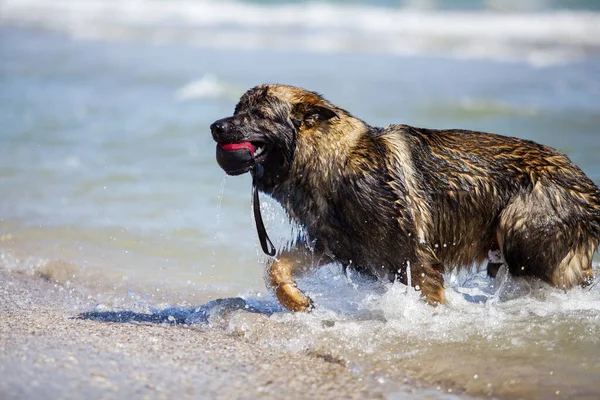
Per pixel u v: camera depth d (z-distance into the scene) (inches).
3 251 509.0
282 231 461.7
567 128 860.6
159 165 730.8
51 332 346.0
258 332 361.4
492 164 390.3
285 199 380.5
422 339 350.9
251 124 360.8
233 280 462.0
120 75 1216.8
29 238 535.8
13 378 280.7
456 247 400.2
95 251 511.8
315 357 333.7
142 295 434.3
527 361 324.2
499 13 2032.5
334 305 398.9
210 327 376.2
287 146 366.3
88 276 466.0
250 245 525.7
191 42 1614.2
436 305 383.9
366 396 291.1
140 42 1605.6
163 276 468.1
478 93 1087.6
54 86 1122.0
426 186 384.2
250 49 1540.4
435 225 388.2
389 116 923.4
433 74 1268.5
